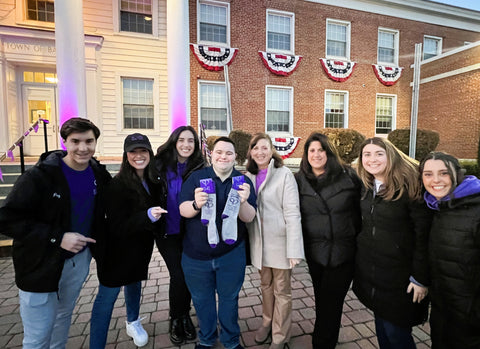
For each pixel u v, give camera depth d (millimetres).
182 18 7105
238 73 9938
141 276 2029
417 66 5371
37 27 7969
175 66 7141
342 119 11461
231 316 1992
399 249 1598
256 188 2158
